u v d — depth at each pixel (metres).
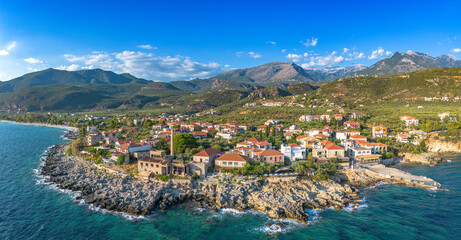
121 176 106.12
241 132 193.75
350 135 170.25
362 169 116.50
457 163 132.75
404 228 71.44
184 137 137.12
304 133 174.62
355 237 67.75
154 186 96.75
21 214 79.75
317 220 76.56
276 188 93.75
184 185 97.50
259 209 83.69
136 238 68.00
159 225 74.31
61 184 103.00
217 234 69.81
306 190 94.25
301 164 105.38
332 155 127.31
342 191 95.81
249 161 106.62
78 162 131.75
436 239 66.12
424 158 136.88
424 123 181.25
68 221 75.94
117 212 81.56
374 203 87.31
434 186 100.62
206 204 87.38
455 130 156.88
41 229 71.75
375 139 159.38
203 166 101.19
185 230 71.69
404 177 108.62
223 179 98.44
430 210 81.44
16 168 126.12
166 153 131.25
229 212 82.19
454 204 85.25
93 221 76.06
